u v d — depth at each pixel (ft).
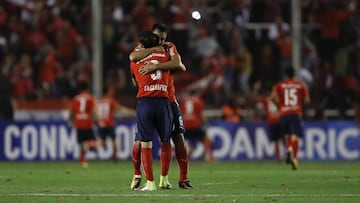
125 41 289.53
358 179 164.25
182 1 295.28
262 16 293.23
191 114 260.83
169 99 133.28
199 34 288.30
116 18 292.81
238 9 293.02
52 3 300.61
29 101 272.92
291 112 213.05
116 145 257.96
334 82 286.87
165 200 115.03
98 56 255.50
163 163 134.51
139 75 131.03
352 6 300.40
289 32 292.20
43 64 283.79
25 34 292.81
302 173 189.47
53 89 280.51
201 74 283.79
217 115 279.69
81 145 240.12
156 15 294.05
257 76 288.71
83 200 116.06
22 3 303.07
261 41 291.79
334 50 294.25
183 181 136.46
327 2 298.35
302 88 214.28
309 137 271.08
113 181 162.61
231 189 136.56
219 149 272.10
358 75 290.56
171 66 130.62
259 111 280.10
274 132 261.65
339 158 271.90
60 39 291.58
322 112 280.72
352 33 295.89
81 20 299.17
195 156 273.33
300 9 296.10
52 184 153.99
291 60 290.35
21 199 118.52
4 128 266.98
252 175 180.65
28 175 184.24
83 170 207.82
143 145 131.44
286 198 118.73
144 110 130.21
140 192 128.57
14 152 267.39
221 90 283.18
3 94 273.13
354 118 281.95
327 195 124.26
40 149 267.59
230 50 290.15
